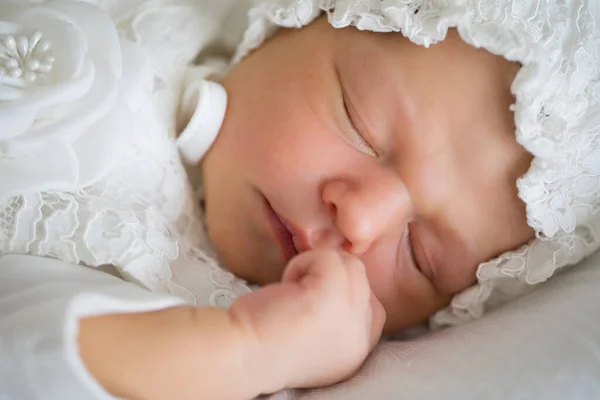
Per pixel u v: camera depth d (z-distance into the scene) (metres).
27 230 0.22
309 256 0.23
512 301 0.27
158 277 0.23
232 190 0.26
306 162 0.25
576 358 0.23
